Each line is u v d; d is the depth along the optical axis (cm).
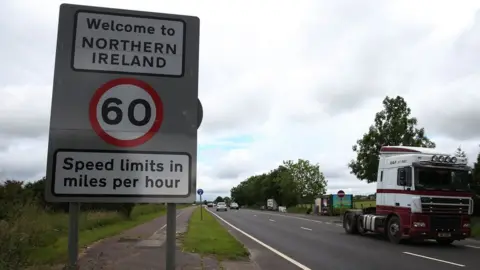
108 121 399
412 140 3269
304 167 8581
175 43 417
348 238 2086
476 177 2812
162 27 417
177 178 404
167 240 402
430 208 1777
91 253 1270
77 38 404
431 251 1591
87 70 401
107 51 406
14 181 1547
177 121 409
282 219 4069
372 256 1431
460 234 1794
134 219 3284
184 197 404
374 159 3294
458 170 1830
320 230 2611
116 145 398
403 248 1688
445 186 1805
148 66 411
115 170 396
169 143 406
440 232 1778
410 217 1792
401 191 1864
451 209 1795
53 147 390
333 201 4884
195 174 407
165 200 401
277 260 1324
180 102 411
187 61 417
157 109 407
